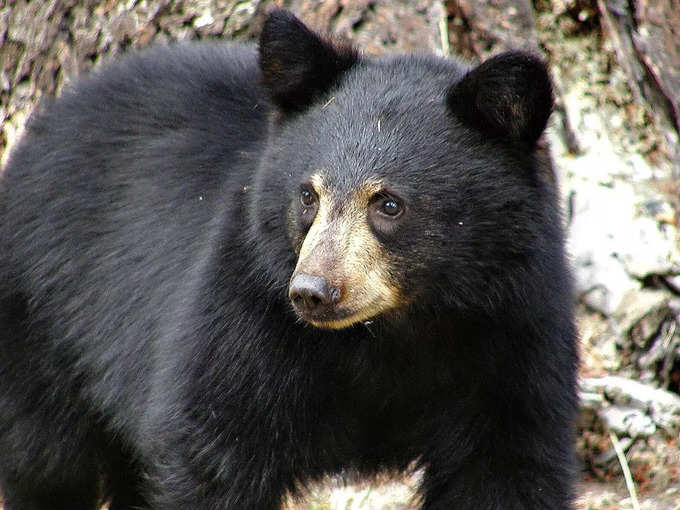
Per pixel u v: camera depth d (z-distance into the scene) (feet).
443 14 44.39
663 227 47.91
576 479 32.94
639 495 41.81
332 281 28.37
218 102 36.17
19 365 38.17
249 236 31.09
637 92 50.52
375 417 33.99
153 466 33.50
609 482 42.50
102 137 37.29
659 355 45.93
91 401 37.35
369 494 42.27
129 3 44.32
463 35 46.62
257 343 31.27
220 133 35.32
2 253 38.32
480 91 29.63
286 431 32.27
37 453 38.40
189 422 31.73
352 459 34.94
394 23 43.70
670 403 43.37
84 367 36.96
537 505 32.19
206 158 34.99
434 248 29.66
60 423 38.06
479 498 32.81
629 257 46.83
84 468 38.88
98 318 36.17
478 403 32.48
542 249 30.19
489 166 29.86
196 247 33.71
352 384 32.96
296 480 33.96
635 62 51.03
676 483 42.16
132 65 38.58
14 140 46.65
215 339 31.42
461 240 29.78
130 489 40.06
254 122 35.17
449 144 29.78
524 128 29.81
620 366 45.73
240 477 32.01
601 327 46.19
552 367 31.58
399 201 29.27
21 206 38.17
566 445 32.50
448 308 30.63
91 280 36.42
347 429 33.96
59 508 39.60
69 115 38.32
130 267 35.47
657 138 50.16
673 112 50.90
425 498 34.71
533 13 49.88
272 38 31.53
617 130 50.14
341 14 43.62
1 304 38.32
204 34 43.91
